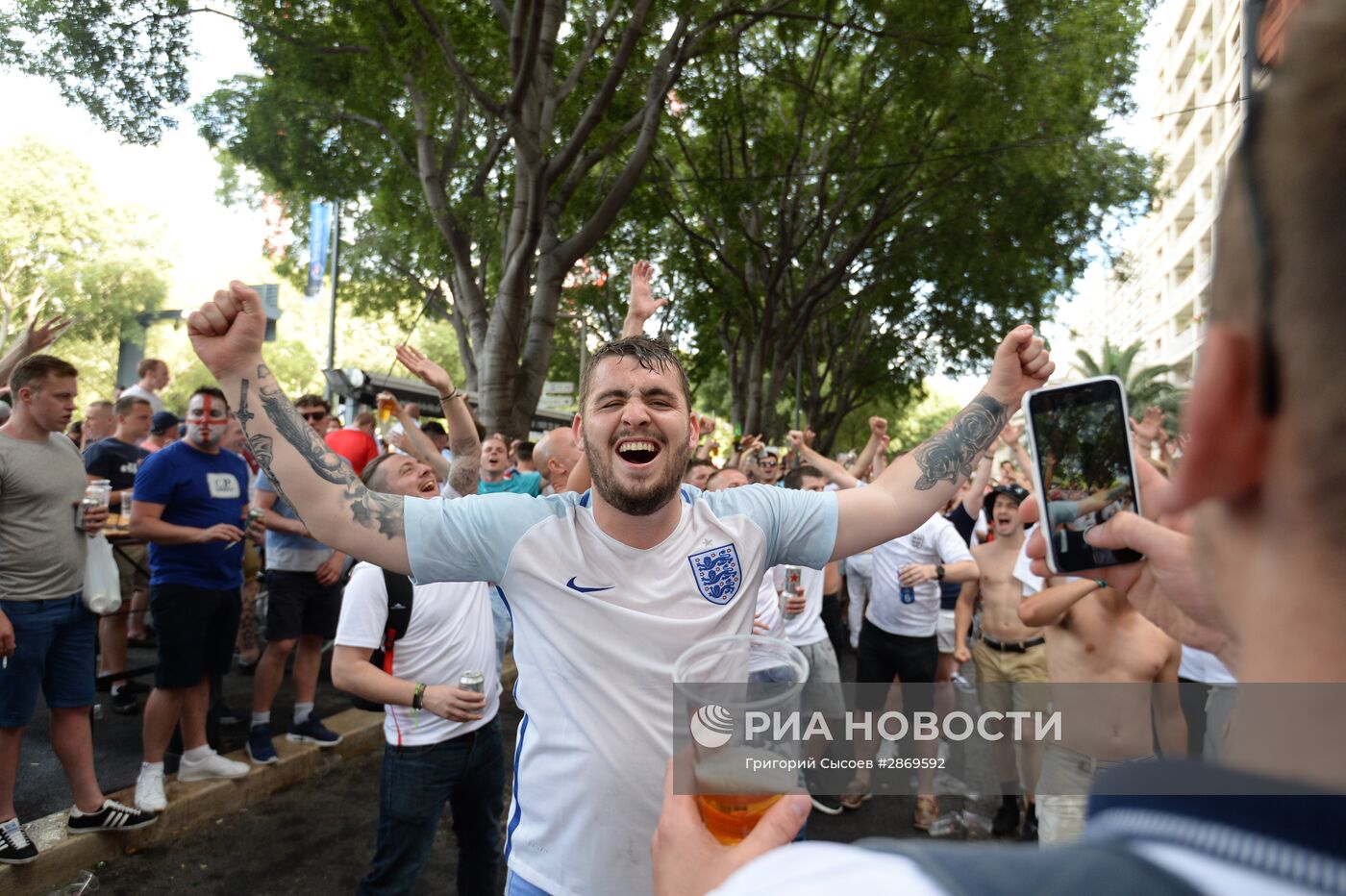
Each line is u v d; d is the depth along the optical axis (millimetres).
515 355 9664
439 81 9297
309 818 4398
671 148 16500
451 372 41844
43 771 4602
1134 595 1634
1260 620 374
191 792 4246
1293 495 351
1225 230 385
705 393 33625
